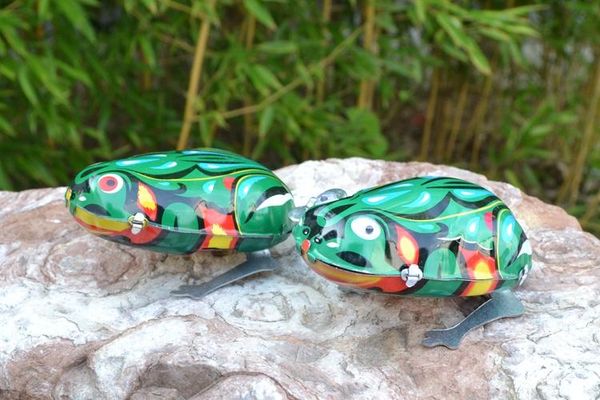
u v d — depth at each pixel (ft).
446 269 1.61
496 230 1.64
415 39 3.74
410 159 3.53
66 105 2.61
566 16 3.13
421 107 3.95
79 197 1.66
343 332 1.69
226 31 2.85
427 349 1.67
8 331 1.68
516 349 1.66
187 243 1.68
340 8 3.08
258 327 1.69
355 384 1.62
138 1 2.52
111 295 1.75
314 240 1.61
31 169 2.66
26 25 2.39
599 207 3.18
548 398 1.61
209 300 1.73
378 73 2.68
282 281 1.77
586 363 1.64
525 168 3.34
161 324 1.65
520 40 3.00
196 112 3.00
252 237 1.69
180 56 3.14
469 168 3.41
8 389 1.66
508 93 3.37
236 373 1.59
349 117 2.84
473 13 2.46
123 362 1.62
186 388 1.61
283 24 2.76
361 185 1.97
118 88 2.82
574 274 1.79
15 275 1.77
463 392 1.63
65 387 1.64
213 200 1.68
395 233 1.60
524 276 1.68
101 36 2.79
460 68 3.23
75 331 1.68
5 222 1.90
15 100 2.77
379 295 1.74
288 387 1.58
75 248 1.82
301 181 1.97
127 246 1.79
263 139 2.90
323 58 2.75
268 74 2.49
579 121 3.40
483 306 1.70
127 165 1.68
